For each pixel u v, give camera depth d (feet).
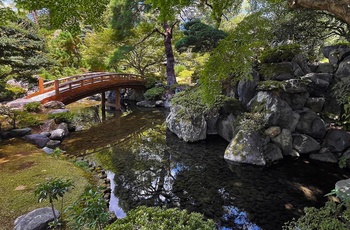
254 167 18.49
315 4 7.55
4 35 24.41
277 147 19.95
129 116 39.17
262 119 20.81
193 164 19.45
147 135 28.32
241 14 41.09
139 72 60.80
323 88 21.59
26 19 30.17
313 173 17.13
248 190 15.12
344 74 21.15
